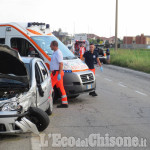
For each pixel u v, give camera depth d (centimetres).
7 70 677
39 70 808
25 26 1155
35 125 657
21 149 600
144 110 986
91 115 902
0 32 1188
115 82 1670
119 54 3512
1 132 626
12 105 630
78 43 3684
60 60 984
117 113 934
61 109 977
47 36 1169
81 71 1072
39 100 736
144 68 2441
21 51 1141
